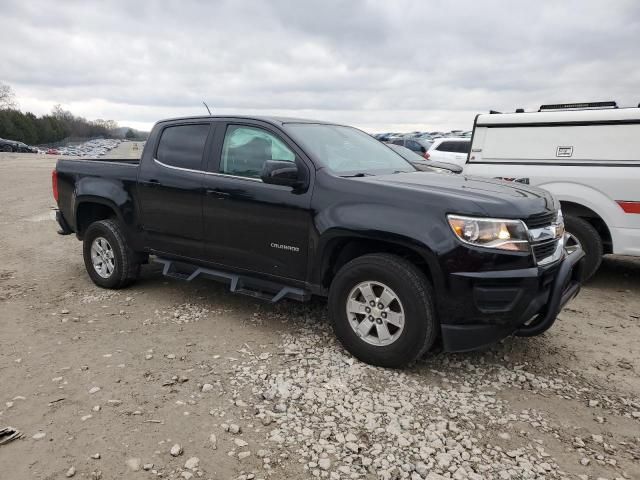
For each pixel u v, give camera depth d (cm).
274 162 393
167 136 506
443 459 276
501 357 406
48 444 283
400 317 361
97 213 593
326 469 267
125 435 292
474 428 307
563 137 625
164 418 310
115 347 411
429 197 354
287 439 291
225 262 461
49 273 634
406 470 267
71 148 9638
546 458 281
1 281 595
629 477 267
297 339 429
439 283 344
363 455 279
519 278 337
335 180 392
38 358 390
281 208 411
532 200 370
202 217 465
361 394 339
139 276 577
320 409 321
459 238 338
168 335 437
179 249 494
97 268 568
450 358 400
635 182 568
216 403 328
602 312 525
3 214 1127
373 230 363
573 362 402
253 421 309
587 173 598
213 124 474
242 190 434
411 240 348
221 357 394
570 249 414
